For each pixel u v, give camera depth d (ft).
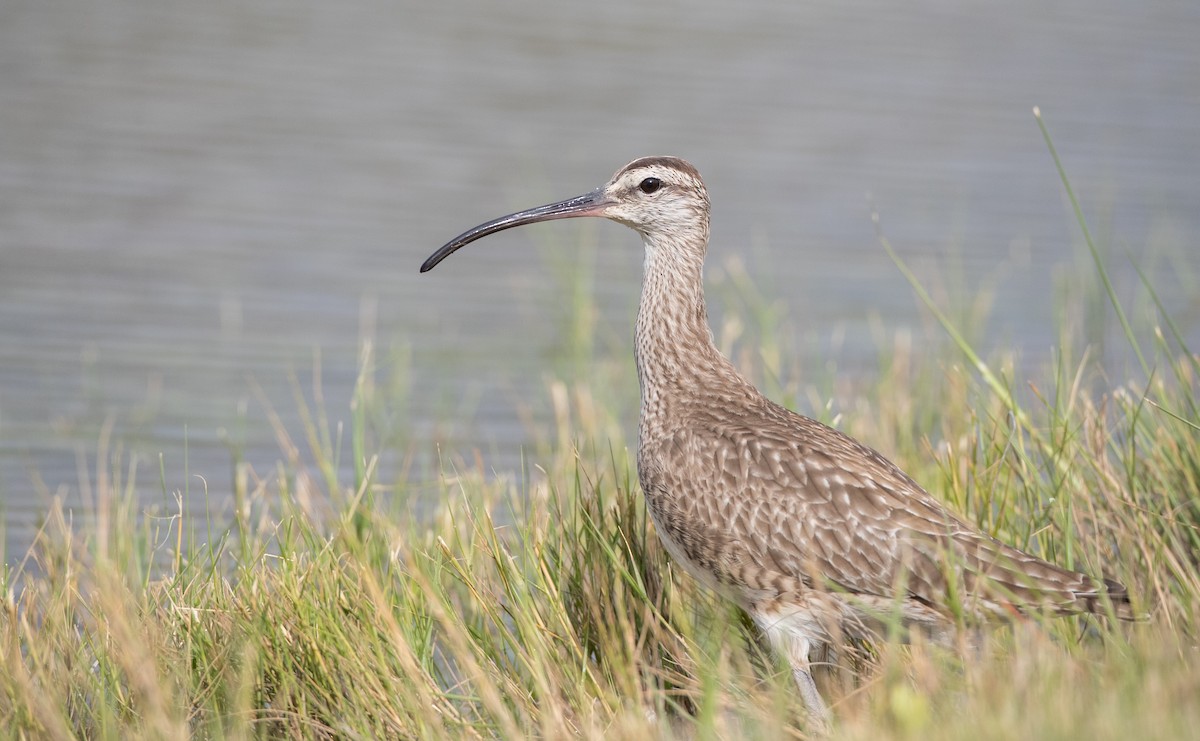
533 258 69.87
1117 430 39.50
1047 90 93.15
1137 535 31.60
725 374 32.58
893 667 25.90
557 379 54.34
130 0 103.50
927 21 108.47
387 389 54.44
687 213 33.50
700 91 91.61
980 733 23.06
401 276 66.44
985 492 33.27
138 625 29.12
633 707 27.17
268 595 30.04
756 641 31.42
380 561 33.04
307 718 27.86
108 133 80.02
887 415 44.60
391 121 85.05
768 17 108.17
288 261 66.95
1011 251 69.82
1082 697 24.14
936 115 88.17
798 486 29.45
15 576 36.52
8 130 79.46
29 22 96.63
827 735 26.20
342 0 107.65
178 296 62.64
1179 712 23.25
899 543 28.66
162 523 40.93
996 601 28.19
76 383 53.98
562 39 101.04
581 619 31.04
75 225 69.00
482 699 27.68
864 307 63.16
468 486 39.04
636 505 34.91
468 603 33.86
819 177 78.43
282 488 35.06
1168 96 92.73
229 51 94.99
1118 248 70.23
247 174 76.38
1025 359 55.93
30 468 46.78
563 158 80.23
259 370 56.08
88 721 28.78
